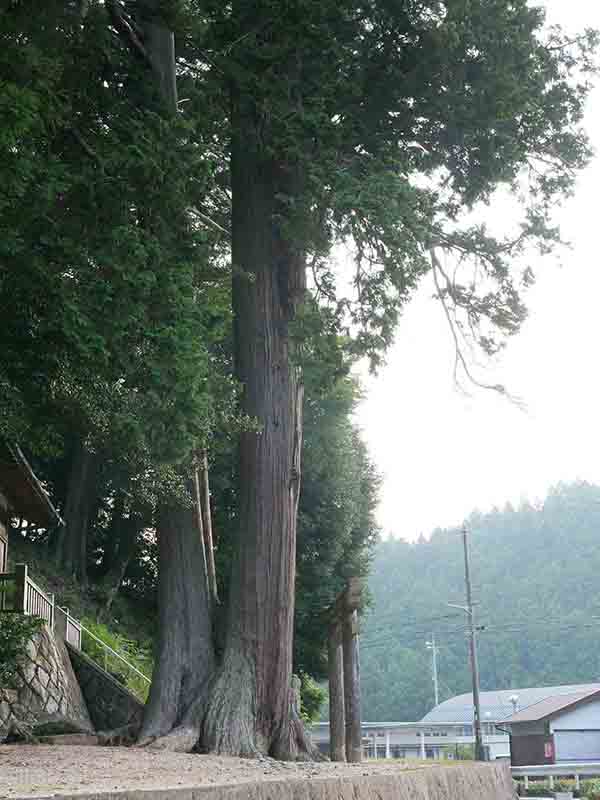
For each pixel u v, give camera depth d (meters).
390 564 136.12
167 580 16.20
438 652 111.12
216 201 20.12
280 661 15.58
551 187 18.58
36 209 11.20
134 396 12.73
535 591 118.25
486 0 15.56
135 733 15.45
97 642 24.55
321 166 14.85
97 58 15.11
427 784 7.41
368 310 14.91
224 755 14.27
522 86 15.91
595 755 48.72
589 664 105.12
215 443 14.95
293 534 16.31
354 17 16.08
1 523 20.70
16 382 12.51
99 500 32.53
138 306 11.74
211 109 16.88
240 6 15.70
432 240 17.31
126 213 12.93
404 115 16.75
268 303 16.89
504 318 18.73
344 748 16.73
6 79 11.12
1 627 15.56
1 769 8.91
